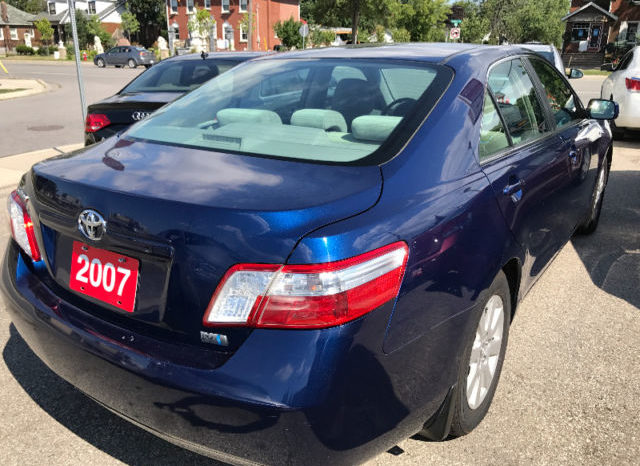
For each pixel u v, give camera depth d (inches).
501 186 92.7
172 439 70.2
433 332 74.9
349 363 64.0
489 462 90.6
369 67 101.4
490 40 1991.9
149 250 69.4
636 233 200.4
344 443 65.8
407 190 75.6
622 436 96.7
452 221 78.2
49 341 79.0
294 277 62.4
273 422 62.6
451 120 87.8
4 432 96.4
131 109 244.5
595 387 110.7
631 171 293.4
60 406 103.9
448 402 83.0
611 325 135.9
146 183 75.2
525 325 135.9
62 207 78.4
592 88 777.6
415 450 93.1
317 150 83.0
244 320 63.6
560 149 126.7
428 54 104.7
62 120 490.9
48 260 83.7
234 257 64.2
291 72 107.5
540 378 113.6
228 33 2016.5
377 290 65.8
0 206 226.5
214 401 64.0
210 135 93.4
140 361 69.3
